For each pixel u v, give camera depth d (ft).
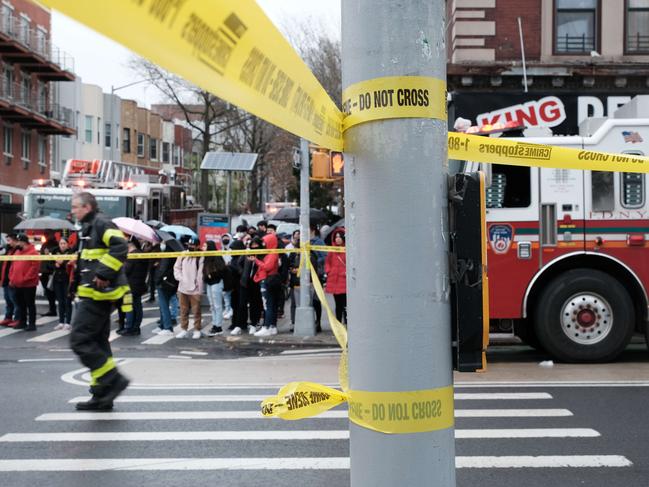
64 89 155.84
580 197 30.66
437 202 7.75
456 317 8.04
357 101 7.70
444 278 7.84
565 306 30.42
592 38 54.03
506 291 30.58
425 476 7.66
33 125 130.31
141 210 71.31
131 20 5.32
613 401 23.93
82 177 69.56
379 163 7.58
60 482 16.58
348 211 7.86
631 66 52.19
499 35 53.98
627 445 19.19
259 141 157.89
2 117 120.88
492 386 26.37
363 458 7.74
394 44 7.55
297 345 39.04
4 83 118.11
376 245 7.61
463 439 19.76
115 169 77.20
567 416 22.07
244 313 42.45
